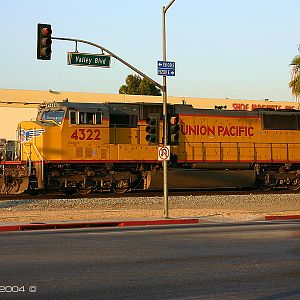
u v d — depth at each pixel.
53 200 27.25
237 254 13.56
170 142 23.09
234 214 24.11
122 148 31.77
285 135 35.66
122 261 12.56
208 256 13.26
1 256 13.21
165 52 22.86
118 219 21.80
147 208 25.61
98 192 32.19
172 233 18.08
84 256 13.24
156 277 10.82
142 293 9.52
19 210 24.16
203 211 24.86
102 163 31.44
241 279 10.64
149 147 32.28
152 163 32.53
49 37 20.69
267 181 35.31
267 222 21.91
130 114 32.16
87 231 18.84
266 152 35.03
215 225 20.78
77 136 30.86
